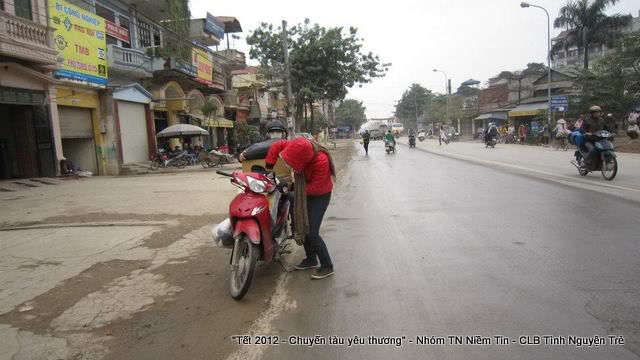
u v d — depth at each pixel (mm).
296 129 33344
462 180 12586
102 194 11961
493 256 5297
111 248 6191
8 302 4340
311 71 31203
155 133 23953
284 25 26469
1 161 16109
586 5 36312
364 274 4953
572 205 8031
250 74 44250
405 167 17812
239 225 4566
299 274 5113
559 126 25141
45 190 13180
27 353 3371
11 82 14539
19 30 14328
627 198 8359
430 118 78750
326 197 5016
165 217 8367
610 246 5422
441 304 4023
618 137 26453
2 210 9688
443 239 6203
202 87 28953
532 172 13617
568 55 61000
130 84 21031
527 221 6984
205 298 4426
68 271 5238
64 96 17406
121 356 3334
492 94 61094
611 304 3824
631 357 3031
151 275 5090
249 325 3822
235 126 34031
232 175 4797
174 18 24125
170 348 3451
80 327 3807
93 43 18438
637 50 26938
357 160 23547
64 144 18906
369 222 7605
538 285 4320
